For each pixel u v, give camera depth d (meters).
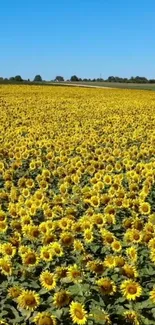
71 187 11.40
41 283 6.23
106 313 5.59
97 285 6.11
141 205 9.05
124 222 8.30
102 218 8.09
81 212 9.49
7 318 5.82
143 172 11.85
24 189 10.12
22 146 15.02
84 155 14.77
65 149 15.77
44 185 10.98
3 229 7.71
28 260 6.54
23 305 5.73
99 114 30.52
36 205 8.92
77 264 6.77
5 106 34.19
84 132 21.30
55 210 8.94
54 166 13.28
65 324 5.67
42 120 26.38
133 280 6.34
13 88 56.94
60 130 21.70
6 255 6.69
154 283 6.57
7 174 11.78
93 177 12.05
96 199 9.22
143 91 62.84
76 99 43.78
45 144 16.64
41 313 5.46
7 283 6.35
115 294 6.13
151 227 7.72
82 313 5.43
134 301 6.04
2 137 18.41
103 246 7.65
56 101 40.38
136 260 6.81
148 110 34.34
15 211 8.66
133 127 23.69
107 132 21.69
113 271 6.51
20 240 7.39
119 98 47.09
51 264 6.80
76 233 7.69
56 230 7.86
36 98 42.91
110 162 13.87
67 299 5.75
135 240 7.41
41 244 7.58
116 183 10.36
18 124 24.69
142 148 16.70
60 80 133.75
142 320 5.75
